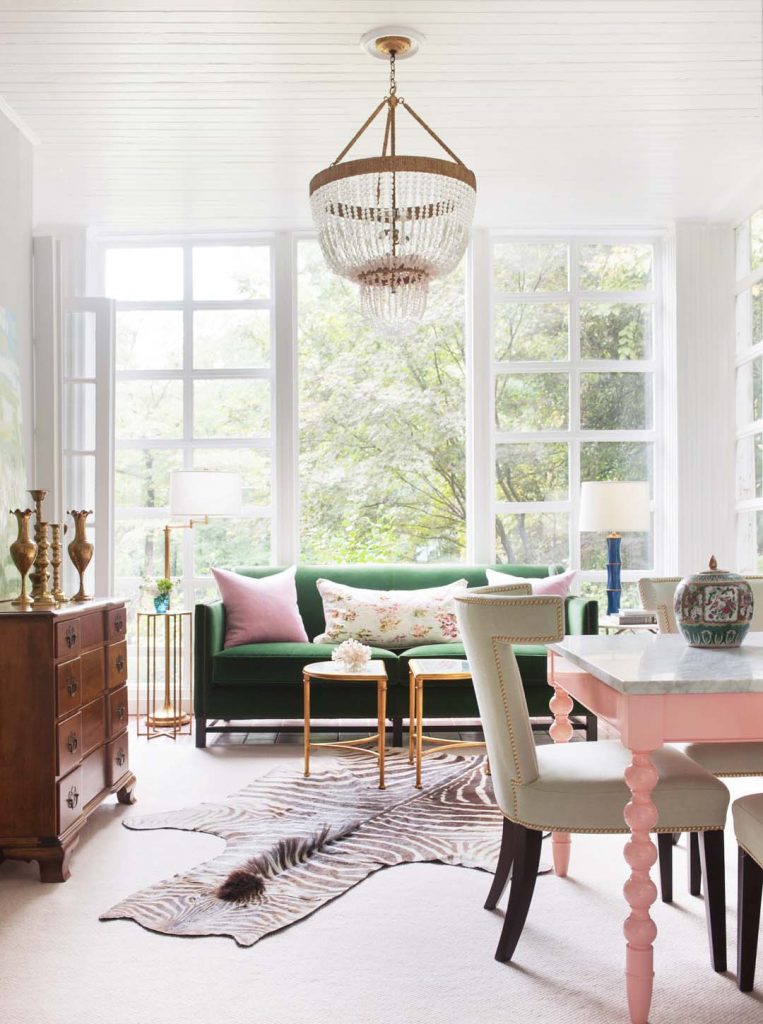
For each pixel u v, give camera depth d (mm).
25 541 3355
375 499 7258
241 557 6035
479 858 3080
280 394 5961
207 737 5121
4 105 4137
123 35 3561
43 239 4781
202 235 6059
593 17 3473
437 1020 2057
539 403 6035
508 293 6051
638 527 5184
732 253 5773
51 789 2955
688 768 2320
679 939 2488
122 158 4770
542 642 2246
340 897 2775
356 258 3357
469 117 4312
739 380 5703
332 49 3688
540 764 2404
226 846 3195
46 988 2221
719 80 3971
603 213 5684
